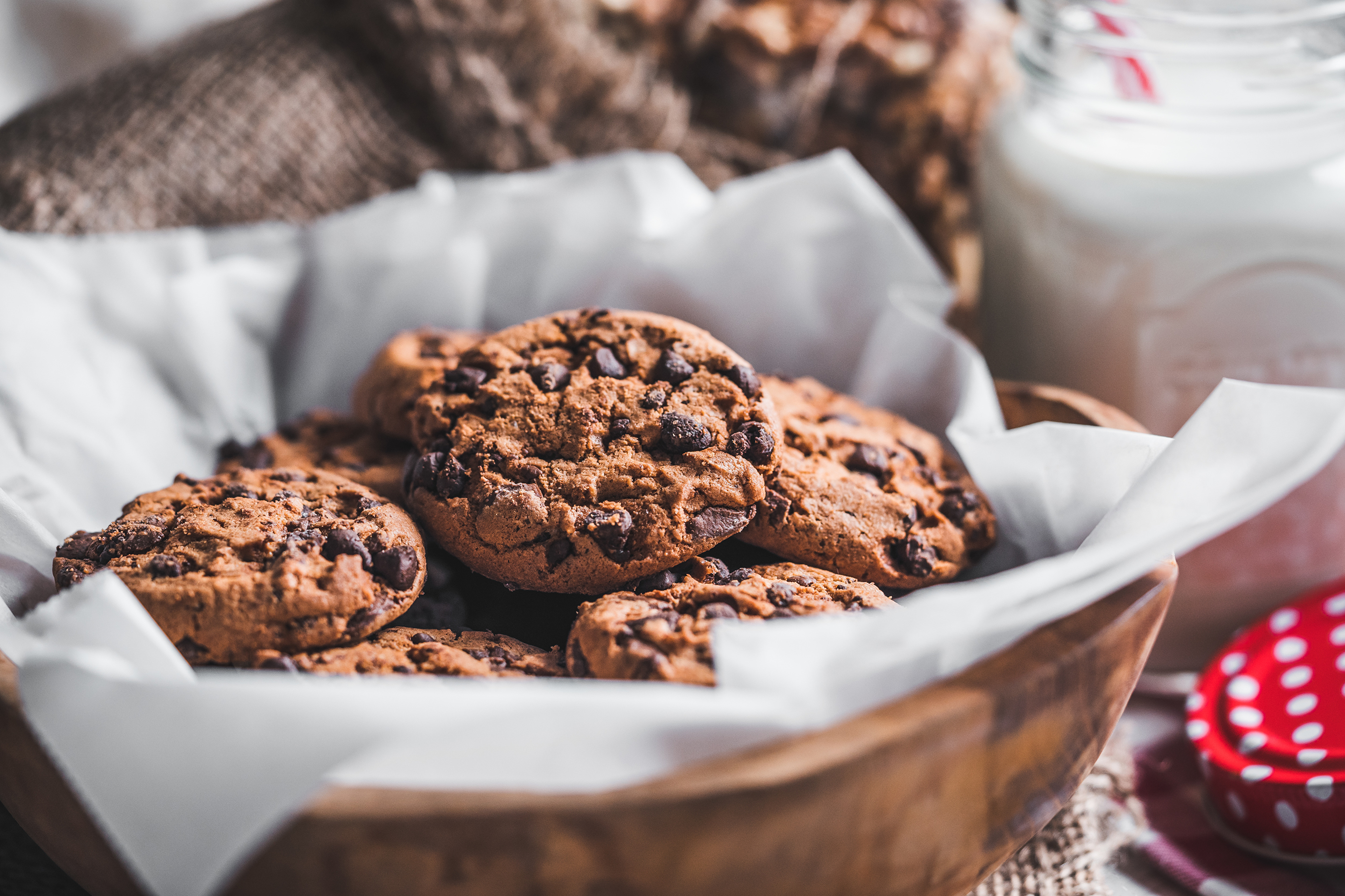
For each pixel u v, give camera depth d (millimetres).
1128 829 415
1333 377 451
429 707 326
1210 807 421
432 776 326
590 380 397
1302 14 436
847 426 421
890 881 344
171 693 329
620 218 474
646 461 386
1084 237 455
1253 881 400
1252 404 373
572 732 326
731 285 466
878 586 394
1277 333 448
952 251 548
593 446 388
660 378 396
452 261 470
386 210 477
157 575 372
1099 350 463
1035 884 401
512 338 407
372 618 372
